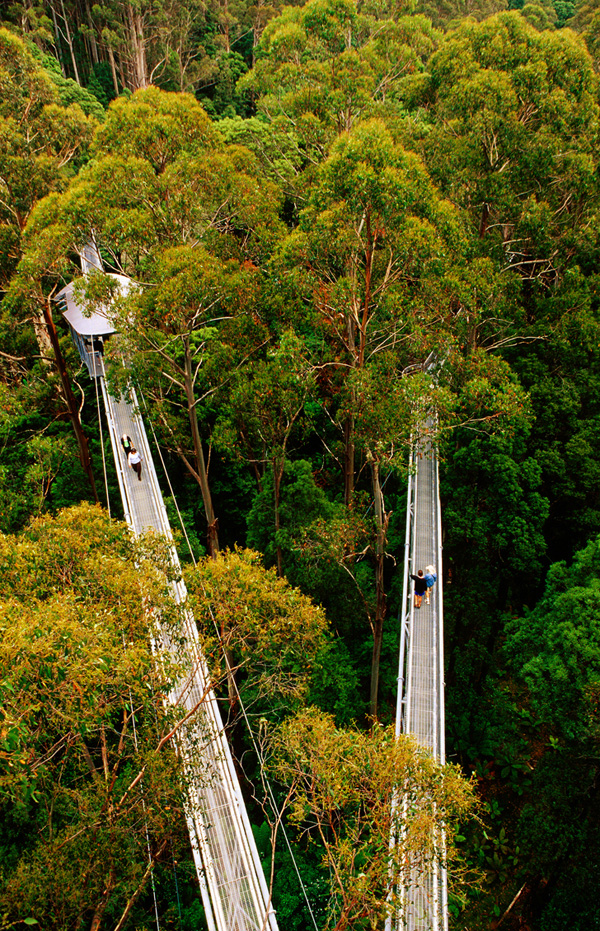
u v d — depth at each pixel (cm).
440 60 3309
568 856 1942
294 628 1500
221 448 2359
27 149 3203
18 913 1103
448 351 2330
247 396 2300
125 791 1302
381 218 1944
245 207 2612
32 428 3180
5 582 1214
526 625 2166
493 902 2202
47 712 960
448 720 2577
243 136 3959
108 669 1037
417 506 2456
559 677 1677
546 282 3203
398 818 1148
